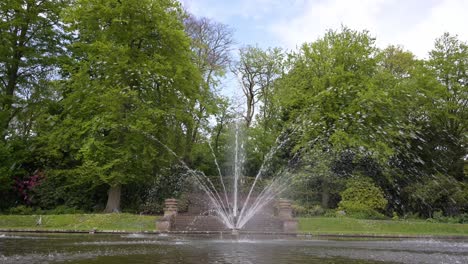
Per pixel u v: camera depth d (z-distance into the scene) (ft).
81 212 93.25
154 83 95.45
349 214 92.17
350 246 48.91
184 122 100.53
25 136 104.53
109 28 89.97
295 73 118.11
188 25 129.90
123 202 104.22
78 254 36.58
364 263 33.06
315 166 103.60
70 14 89.25
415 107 114.42
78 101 89.66
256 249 42.88
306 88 113.29
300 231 74.33
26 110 106.32
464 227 83.10
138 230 71.67
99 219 78.28
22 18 100.58
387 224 81.87
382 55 112.68
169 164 101.81
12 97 99.55
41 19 103.81
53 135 88.33
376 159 102.53
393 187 104.27
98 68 90.68
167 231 70.95
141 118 86.07
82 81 87.30
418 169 110.11
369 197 94.38
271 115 139.54
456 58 115.14
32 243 47.37
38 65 105.81
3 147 90.94
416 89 113.39
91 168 84.53
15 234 63.31
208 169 133.80
